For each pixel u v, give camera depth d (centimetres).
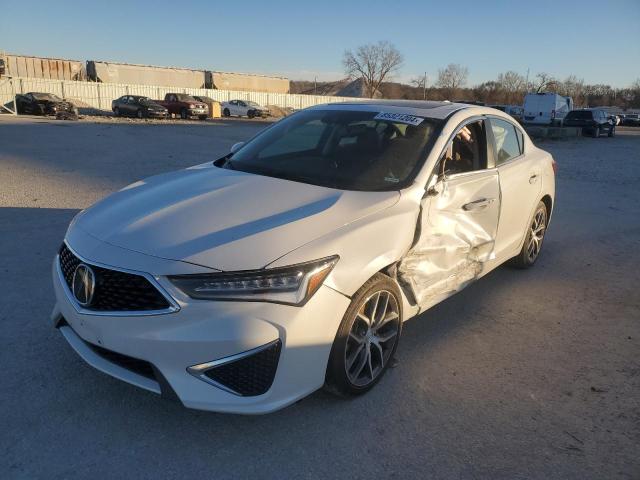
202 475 252
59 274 304
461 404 319
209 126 2828
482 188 408
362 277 291
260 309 255
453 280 392
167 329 251
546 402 325
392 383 337
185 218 295
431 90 8769
